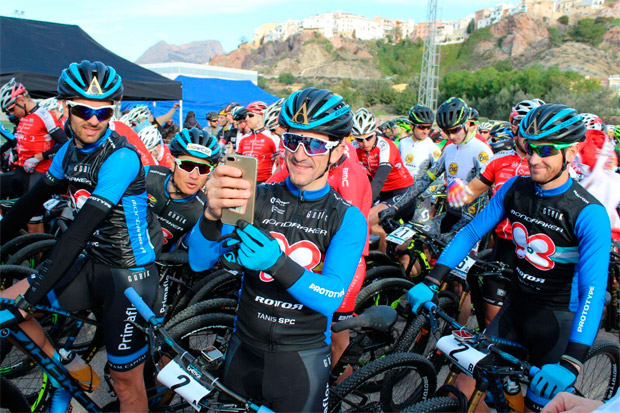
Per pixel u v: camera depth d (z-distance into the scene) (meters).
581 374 2.87
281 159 4.56
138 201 2.21
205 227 1.55
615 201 3.45
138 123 5.89
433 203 5.20
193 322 2.62
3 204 4.25
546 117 1.99
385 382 2.54
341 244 1.61
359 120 4.18
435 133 10.64
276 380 1.69
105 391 3.06
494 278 3.15
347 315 2.58
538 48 157.25
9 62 6.86
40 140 4.71
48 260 1.90
